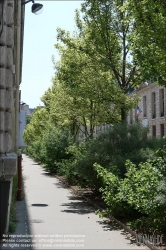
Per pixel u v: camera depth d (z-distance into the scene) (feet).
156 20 32.50
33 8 32.42
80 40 59.77
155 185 25.55
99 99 55.83
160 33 32.45
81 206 43.06
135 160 39.52
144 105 128.47
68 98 79.51
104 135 45.75
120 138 44.39
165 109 110.11
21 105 70.38
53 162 91.35
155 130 118.93
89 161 43.91
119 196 29.66
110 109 60.44
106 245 24.85
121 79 58.54
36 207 42.04
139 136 45.01
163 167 27.20
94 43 56.39
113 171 36.01
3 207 25.29
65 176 71.92
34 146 166.50
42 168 123.44
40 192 57.00
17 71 40.81
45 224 32.01
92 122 69.31
